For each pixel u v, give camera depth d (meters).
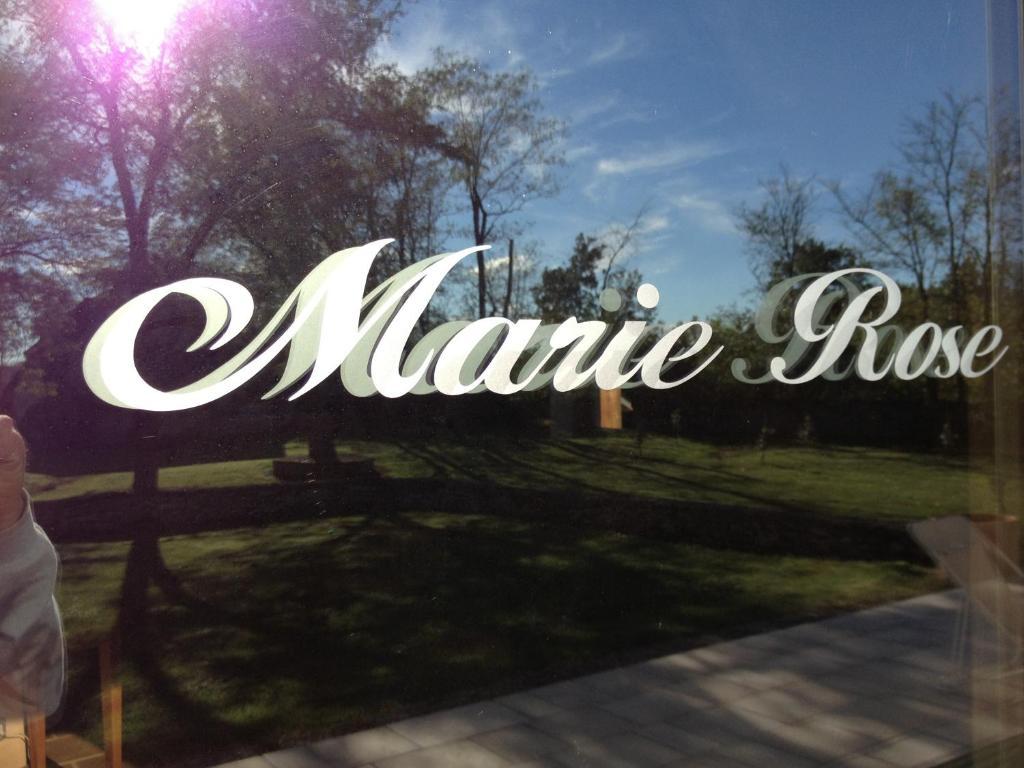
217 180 1.57
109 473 1.46
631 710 1.95
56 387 1.44
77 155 1.46
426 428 1.75
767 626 2.19
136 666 1.46
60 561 1.43
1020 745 2.53
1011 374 2.74
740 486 2.19
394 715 1.66
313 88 1.66
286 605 1.58
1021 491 2.75
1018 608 2.70
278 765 1.54
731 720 2.10
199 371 1.53
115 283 1.48
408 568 1.70
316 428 1.63
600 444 1.98
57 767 1.43
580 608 1.90
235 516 1.54
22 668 1.42
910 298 2.56
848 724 2.29
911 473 2.52
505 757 1.78
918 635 2.48
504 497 1.83
